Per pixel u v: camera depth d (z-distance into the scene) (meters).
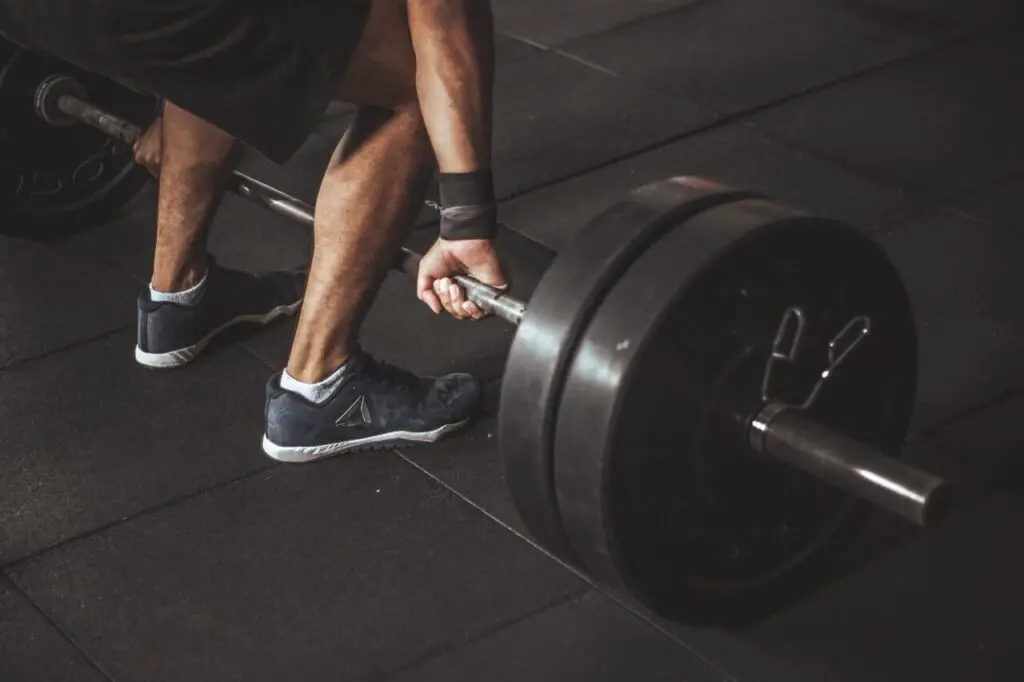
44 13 1.76
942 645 1.69
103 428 2.17
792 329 1.56
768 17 3.56
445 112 1.68
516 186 2.87
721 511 1.60
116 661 1.72
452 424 2.11
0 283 2.58
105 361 2.35
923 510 1.42
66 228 2.70
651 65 3.35
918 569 1.81
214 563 1.89
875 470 1.46
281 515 1.97
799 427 1.52
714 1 3.67
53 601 1.83
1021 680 1.63
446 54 1.67
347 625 1.77
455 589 1.83
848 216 2.69
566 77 3.31
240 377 2.29
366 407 2.06
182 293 2.28
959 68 3.27
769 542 1.68
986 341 2.29
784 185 2.82
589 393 1.46
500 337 2.38
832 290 1.58
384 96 1.84
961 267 2.50
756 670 1.67
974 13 3.54
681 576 1.61
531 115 3.15
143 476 2.06
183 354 2.31
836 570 1.81
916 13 3.55
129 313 2.49
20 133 2.53
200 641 1.75
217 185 2.22
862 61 3.32
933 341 2.29
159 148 2.31
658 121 3.10
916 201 2.74
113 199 2.75
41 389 2.27
